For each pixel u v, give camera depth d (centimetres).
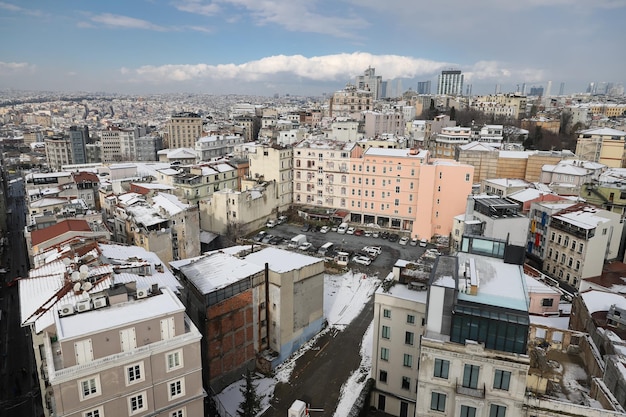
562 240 9144
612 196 10781
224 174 14462
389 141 15925
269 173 14212
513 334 3747
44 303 4534
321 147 14350
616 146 17138
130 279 5166
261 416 5850
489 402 3872
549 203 10056
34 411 5953
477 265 4762
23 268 11412
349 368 6856
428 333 4112
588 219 8825
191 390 4616
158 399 4409
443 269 4550
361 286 9644
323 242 12419
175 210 9338
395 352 5809
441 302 4041
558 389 4081
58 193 11762
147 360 4262
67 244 6494
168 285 5269
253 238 12469
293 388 6412
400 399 5856
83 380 3931
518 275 4553
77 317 4231
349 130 18925
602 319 5031
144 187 11669
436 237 12769
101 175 15162
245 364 6669
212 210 12731
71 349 3903
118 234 9688
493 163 15725
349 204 14238
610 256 9406
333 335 7781
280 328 6869
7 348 7600
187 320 4803
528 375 3950
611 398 3662
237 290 6322
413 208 13288
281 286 6719
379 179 13575
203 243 11888
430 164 12912
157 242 8606
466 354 3872
